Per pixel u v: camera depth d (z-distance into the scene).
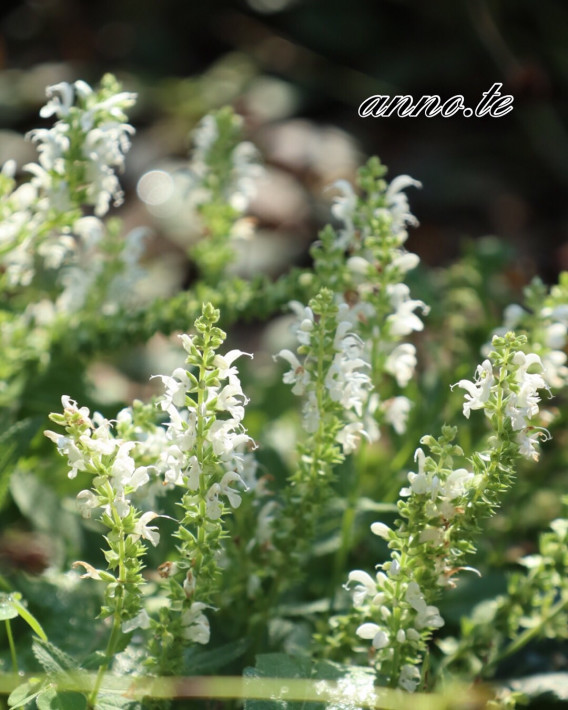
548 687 1.24
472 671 1.24
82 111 1.26
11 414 1.36
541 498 1.44
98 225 1.32
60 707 1.11
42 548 1.41
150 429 1.19
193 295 1.38
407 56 3.58
